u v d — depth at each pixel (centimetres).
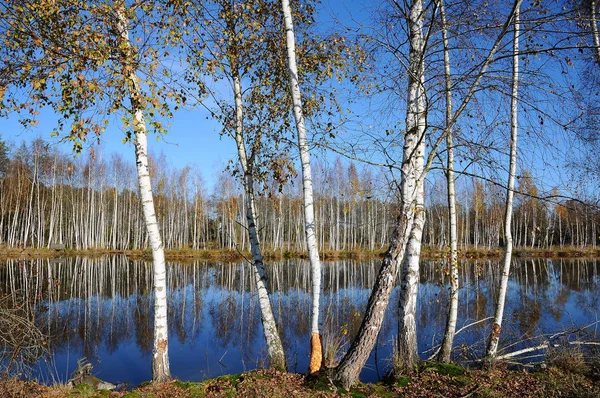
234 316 1388
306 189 601
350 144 569
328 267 3125
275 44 784
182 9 667
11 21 576
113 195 4866
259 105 833
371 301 612
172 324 1279
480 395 566
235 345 1043
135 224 4884
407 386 615
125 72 563
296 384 620
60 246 4078
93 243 4675
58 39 582
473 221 4022
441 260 823
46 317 1323
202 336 1133
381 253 3912
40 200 4366
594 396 541
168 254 3994
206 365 894
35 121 592
